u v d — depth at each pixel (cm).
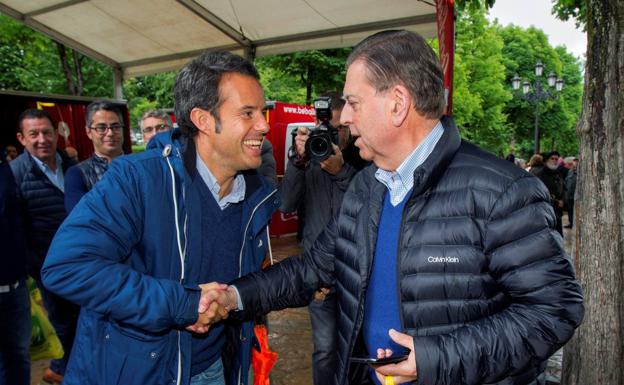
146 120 359
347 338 144
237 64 146
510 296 122
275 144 832
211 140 151
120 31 677
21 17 658
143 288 128
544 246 115
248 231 172
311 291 171
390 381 123
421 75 124
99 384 143
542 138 4425
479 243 120
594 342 231
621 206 222
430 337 117
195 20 625
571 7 923
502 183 119
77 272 125
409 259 126
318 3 533
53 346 307
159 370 144
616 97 217
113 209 134
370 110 128
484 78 2903
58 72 1381
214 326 166
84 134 621
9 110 555
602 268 227
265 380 187
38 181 326
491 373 115
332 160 253
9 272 265
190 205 150
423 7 514
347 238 149
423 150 130
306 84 1408
